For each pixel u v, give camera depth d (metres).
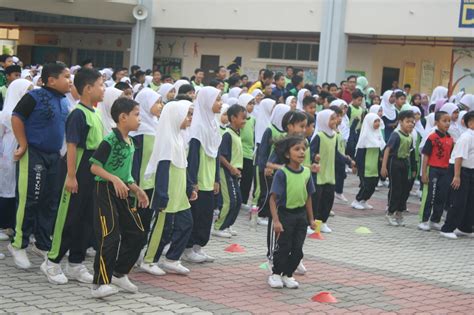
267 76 16.02
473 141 10.98
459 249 10.38
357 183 16.69
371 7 21.84
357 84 20.23
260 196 10.59
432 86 23.19
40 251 7.63
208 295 7.03
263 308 6.72
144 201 6.82
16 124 7.19
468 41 21.91
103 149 6.54
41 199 7.39
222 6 25.00
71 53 30.59
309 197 7.57
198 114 8.20
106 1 25.39
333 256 9.24
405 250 9.99
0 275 7.18
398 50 24.08
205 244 8.34
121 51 29.08
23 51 32.16
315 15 22.97
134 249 6.83
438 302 7.42
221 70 17.70
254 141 11.96
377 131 12.94
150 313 6.31
